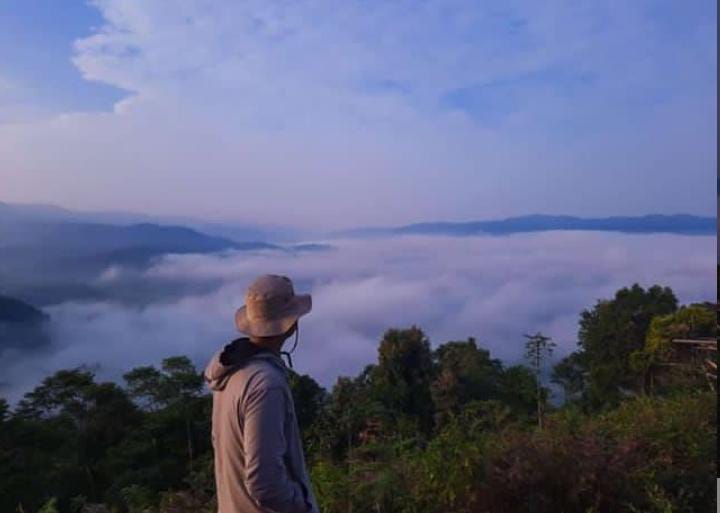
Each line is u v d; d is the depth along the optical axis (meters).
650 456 4.43
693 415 4.67
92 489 27.66
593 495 4.01
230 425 2.51
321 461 4.75
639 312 20.59
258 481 2.39
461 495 4.10
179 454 27.86
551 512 4.00
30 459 28.08
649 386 7.09
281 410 2.48
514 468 4.05
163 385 29.95
